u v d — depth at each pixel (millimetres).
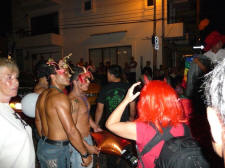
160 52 12023
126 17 13016
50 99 1793
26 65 17438
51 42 15047
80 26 14844
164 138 1309
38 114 2092
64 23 15523
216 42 2719
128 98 1458
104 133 2648
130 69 11812
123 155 2256
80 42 14977
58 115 1745
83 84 2279
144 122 1363
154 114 1325
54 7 15875
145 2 12281
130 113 2768
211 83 869
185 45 16250
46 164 1861
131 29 12930
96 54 14516
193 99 2391
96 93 7172
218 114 861
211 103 905
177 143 1237
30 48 17078
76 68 2330
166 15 12031
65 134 1861
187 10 13609
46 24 16703
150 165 1327
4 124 1338
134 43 12852
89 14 14383
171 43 14531
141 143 1346
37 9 16906
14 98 4621
